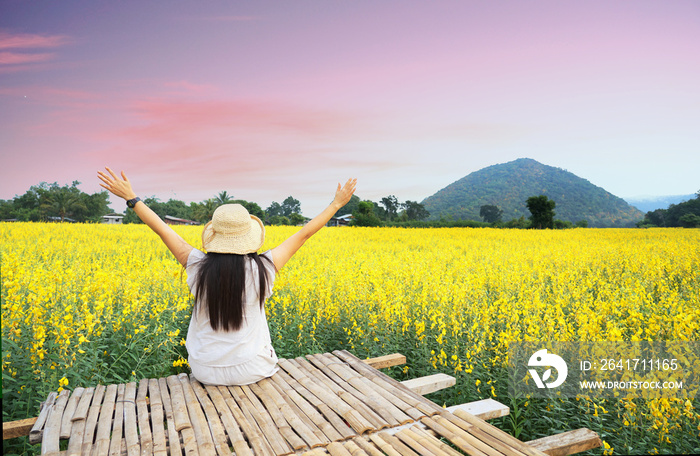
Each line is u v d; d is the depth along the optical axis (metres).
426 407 2.73
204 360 2.96
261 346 3.06
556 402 3.80
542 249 14.02
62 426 2.46
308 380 3.14
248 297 2.94
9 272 4.93
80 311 4.59
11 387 3.57
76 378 3.61
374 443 2.35
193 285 2.96
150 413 2.69
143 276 6.14
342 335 5.62
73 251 11.23
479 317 5.06
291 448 2.29
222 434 2.39
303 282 6.08
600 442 2.56
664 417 3.27
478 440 2.38
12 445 3.39
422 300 5.79
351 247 16.28
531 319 4.73
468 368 4.10
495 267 9.75
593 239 20.53
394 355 3.89
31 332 3.86
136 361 4.33
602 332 4.29
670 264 9.55
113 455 2.21
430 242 19.41
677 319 4.00
